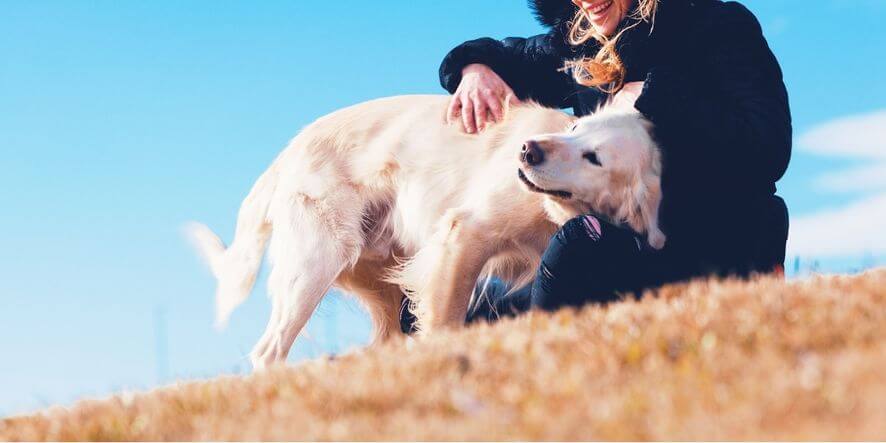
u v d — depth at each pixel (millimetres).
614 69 4359
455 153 4887
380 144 5125
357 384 2738
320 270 4996
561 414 2254
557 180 3990
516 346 2955
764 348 2566
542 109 4742
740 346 2660
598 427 2127
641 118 4082
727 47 4152
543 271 4180
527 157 4004
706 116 3928
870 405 1990
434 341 3402
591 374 2559
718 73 4125
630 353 2672
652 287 4223
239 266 5523
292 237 5090
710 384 2311
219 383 3348
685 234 4199
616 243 4066
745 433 1972
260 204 5465
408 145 5043
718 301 3137
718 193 4129
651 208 4031
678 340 2754
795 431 1938
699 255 4230
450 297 4523
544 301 4195
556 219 4273
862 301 2965
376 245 5176
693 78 4133
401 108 5238
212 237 5770
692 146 3979
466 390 2572
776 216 4215
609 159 3971
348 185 5141
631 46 4281
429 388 2615
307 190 5105
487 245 4547
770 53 4246
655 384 2389
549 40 4828
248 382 3248
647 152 4016
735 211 4164
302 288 4984
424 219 4918
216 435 2600
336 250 5020
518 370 2691
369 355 3322
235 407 2910
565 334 3006
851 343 2535
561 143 3996
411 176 4992
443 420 2387
